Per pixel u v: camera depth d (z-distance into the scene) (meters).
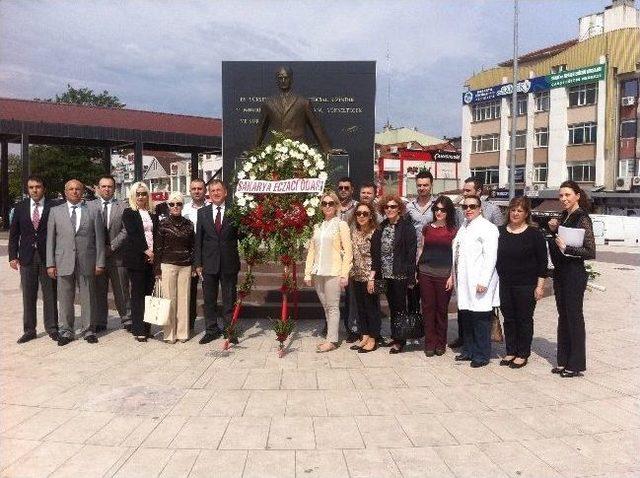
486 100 43.59
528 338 5.89
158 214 7.72
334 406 4.68
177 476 3.47
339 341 7.07
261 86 12.28
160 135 27.94
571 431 4.21
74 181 6.88
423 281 6.37
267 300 8.59
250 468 3.57
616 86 35.19
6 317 8.44
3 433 4.11
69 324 6.88
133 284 6.94
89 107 29.61
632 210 34.28
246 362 6.02
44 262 6.93
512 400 4.88
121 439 4.00
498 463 3.68
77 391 5.03
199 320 8.27
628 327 7.97
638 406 4.75
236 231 7.00
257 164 6.78
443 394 5.03
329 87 12.25
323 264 6.45
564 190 5.70
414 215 7.17
